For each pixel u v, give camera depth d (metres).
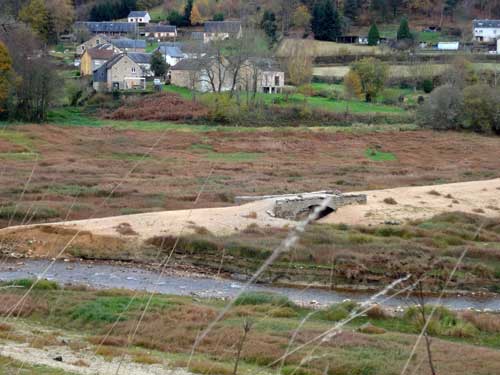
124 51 154.62
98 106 133.38
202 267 51.56
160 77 159.88
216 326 32.56
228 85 153.12
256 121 131.12
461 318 38.22
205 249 53.81
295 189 77.44
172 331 31.70
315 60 182.00
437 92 130.88
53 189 68.69
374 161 102.38
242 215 62.16
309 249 52.97
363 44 196.75
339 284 49.00
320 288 48.31
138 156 96.19
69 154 92.44
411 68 167.75
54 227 55.72
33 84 113.81
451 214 64.81
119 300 38.06
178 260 52.72
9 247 52.16
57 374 21.41
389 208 67.81
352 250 53.72
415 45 186.75
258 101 139.62
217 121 129.00
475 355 30.19
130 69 148.12
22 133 100.88
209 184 78.62
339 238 56.19
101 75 146.00
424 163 101.38
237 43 138.00
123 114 128.38
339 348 30.14
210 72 146.38
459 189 77.00
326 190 74.62
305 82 158.50
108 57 159.00
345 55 183.62
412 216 65.38
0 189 65.88
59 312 35.44
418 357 29.30
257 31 159.38
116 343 29.59
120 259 52.31
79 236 54.62
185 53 163.88
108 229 56.78
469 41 188.75
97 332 32.22
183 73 153.62
